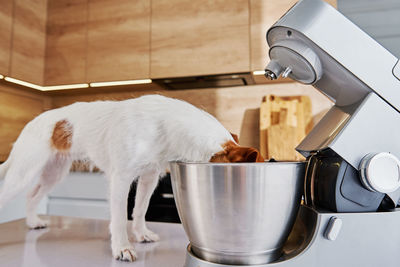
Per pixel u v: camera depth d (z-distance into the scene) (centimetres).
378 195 35
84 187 176
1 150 186
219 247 34
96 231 72
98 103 74
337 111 41
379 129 33
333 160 37
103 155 68
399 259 34
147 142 55
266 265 33
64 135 76
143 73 182
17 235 68
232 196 32
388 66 33
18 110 201
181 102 56
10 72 174
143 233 65
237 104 202
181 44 177
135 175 59
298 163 34
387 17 171
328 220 34
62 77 196
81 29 195
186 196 35
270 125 180
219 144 45
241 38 168
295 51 34
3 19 171
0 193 78
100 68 189
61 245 59
